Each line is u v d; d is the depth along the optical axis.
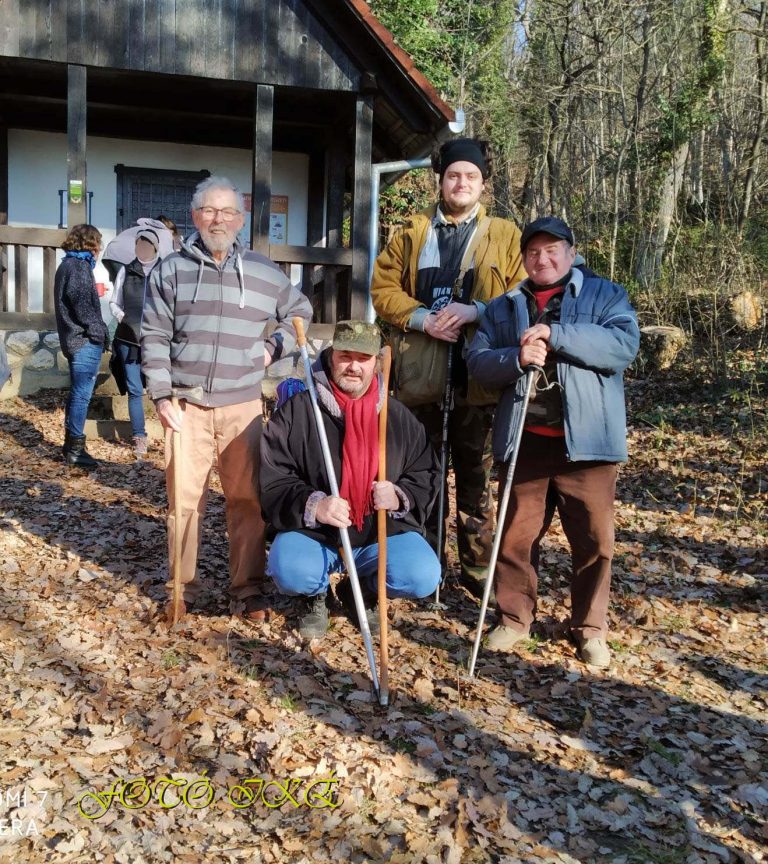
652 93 18.30
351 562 3.75
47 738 3.32
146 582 4.94
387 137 11.71
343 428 4.01
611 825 3.04
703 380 10.83
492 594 4.72
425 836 2.90
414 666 4.05
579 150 21.62
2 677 3.76
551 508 4.37
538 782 3.25
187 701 3.62
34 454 7.81
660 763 3.41
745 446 8.51
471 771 3.29
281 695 3.71
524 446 4.10
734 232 14.16
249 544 4.45
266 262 4.36
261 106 9.80
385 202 14.75
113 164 11.82
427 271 4.52
